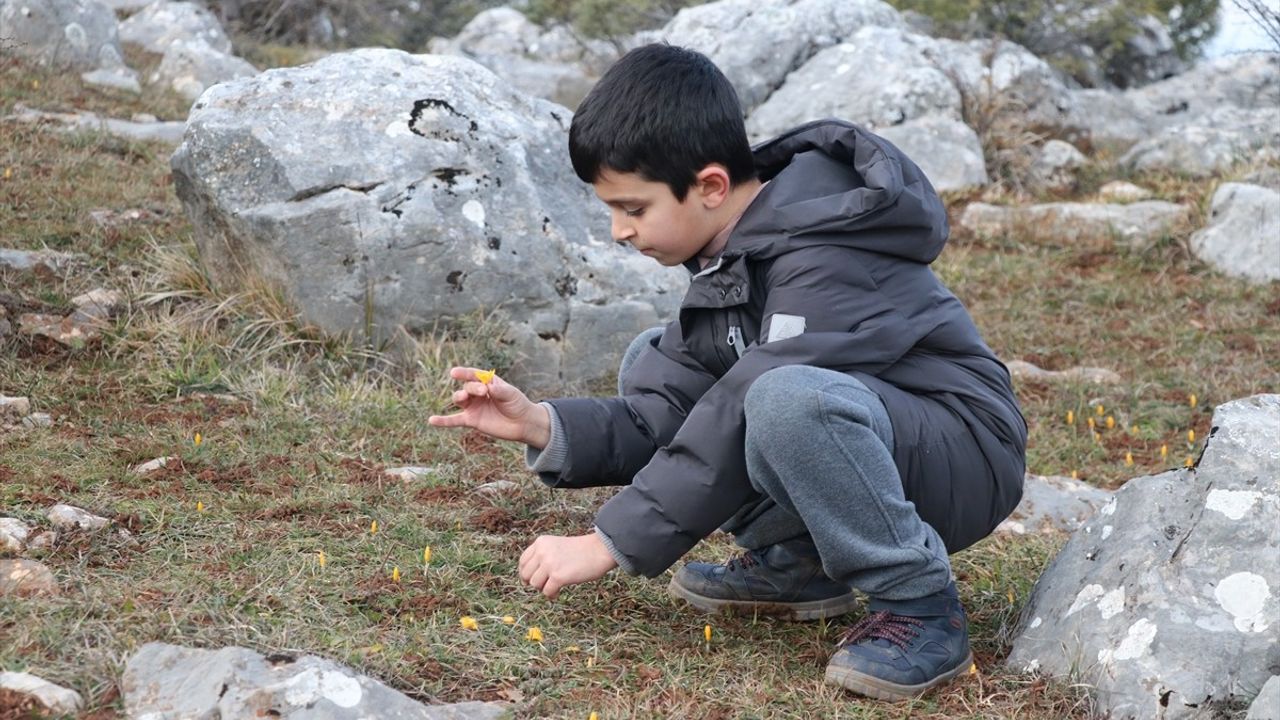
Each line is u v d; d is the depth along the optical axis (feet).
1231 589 7.54
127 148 20.53
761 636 8.54
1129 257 21.86
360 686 6.72
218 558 8.66
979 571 9.86
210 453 10.96
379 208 13.84
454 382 13.48
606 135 7.57
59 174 18.37
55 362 12.97
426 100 14.57
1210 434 8.20
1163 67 45.55
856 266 7.57
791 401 7.09
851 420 7.17
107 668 6.87
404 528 9.65
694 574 8.90
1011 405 8.15
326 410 12.58
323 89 14.52
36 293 14.10
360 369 13.78
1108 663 7.55
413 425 12.50
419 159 14.20
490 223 14.37
